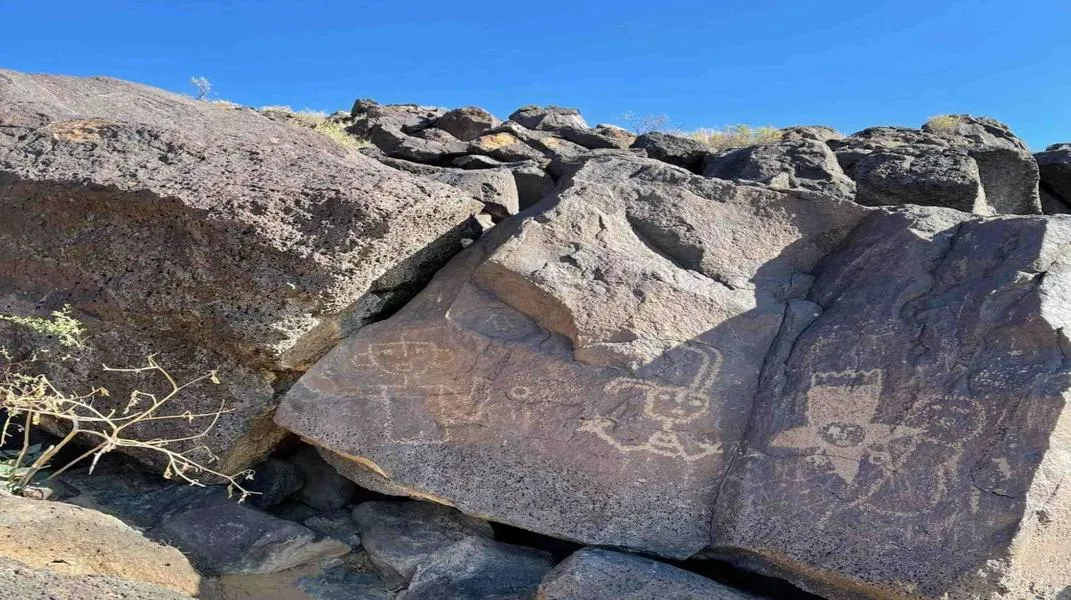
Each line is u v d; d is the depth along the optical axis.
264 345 2.99
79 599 2.03
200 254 2.94
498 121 9.29
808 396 2.66
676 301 2.97
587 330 2.89
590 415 2.81
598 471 2.76
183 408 3.15
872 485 2.43
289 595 2.75
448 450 2.91
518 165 6.18
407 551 2.96
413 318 3.10
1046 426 2.26
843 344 2.73
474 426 2.90
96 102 3.99
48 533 2.35
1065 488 2.25
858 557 2.35
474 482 2.86
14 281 3.26
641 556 2.65
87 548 2.38
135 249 3.04
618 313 2.92
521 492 2.81
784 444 2.61
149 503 3.03
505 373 2.92
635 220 3.32
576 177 3.55
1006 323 2.50
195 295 3.00
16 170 3.18
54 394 3.13
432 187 3.17
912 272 2.87
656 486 2.72
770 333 2.97
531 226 3.11
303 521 3.21
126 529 2.61
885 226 3.13
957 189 5.25
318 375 3.09
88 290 3.16
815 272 3.27
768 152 5.87
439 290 3.18
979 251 2.81
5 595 1.94
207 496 3.06
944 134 7.57
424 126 9.23
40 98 3.78
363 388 3.04
